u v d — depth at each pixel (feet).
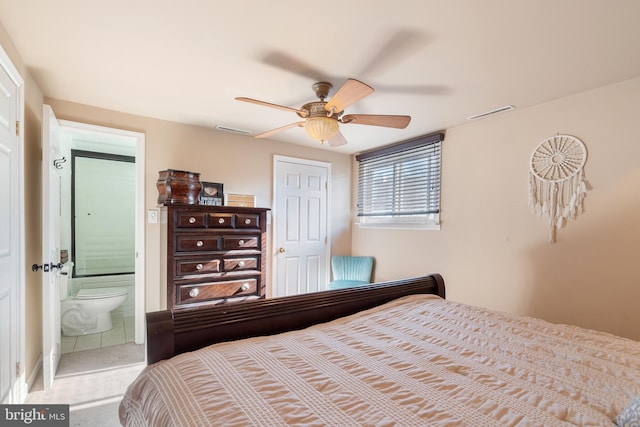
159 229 10.02
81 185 12.47
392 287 7.02
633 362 4.08
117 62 6.51
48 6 4.77
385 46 5.81
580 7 4.65
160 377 3.67
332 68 6.64
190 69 6.79
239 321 4.92
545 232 8.22
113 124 9.29
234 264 9.45
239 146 11.59
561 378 3.67
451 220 10.47
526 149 8.63
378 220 13.41
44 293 7.04
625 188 6.98
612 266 7.15
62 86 7.68
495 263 9.28
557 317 7.98
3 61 5.17
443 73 6.77
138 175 9.73
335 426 2.76
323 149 13.78
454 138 10.43
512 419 2.88
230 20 5.11
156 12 4.92
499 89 7.53
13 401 5.79
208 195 10.84
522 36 5.42
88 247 12.58
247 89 7.80
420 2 4.62
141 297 9.73
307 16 4.98
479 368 3.92
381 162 13.29
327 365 3.92
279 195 12.55
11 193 5.71
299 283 13.09
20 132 6.12
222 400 3.10
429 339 4.85
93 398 6.82
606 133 7.25
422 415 2.93
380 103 8.43
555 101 8.09
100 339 10.28
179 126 10.38
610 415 2.99
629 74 6.71
